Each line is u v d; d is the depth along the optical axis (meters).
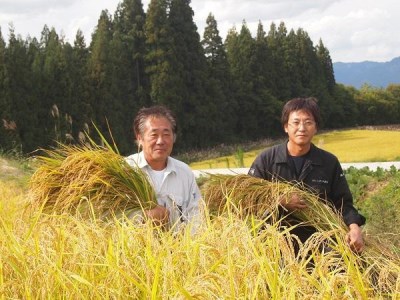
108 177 3.72
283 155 4.32
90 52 48.81
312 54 70.75
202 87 52.81
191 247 2.55
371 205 10.02
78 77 41.94
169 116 3.90
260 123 60.94
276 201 3.80
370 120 79.06
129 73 49.69
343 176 4.37
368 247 3.80
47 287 2.33
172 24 51.47
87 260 2.55
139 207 3.68
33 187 3.85
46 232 2.88
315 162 4.29
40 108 38.91
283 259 2.54
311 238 2.82
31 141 37.62
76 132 40.94
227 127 56.44
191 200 4.02
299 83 67.56
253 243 2.52
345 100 75.25
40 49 48.84
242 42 60.28
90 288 2.38
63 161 3.86
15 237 2.86
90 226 2.93
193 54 52.38
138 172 3.80
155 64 50.31
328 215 3.95
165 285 2.21
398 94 84.00
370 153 33.53
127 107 47.56
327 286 2.19
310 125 4.20
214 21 57.12
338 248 2.83
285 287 2.22
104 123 42.97
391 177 11.46
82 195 3.68
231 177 4.24
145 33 50.62
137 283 2.28
